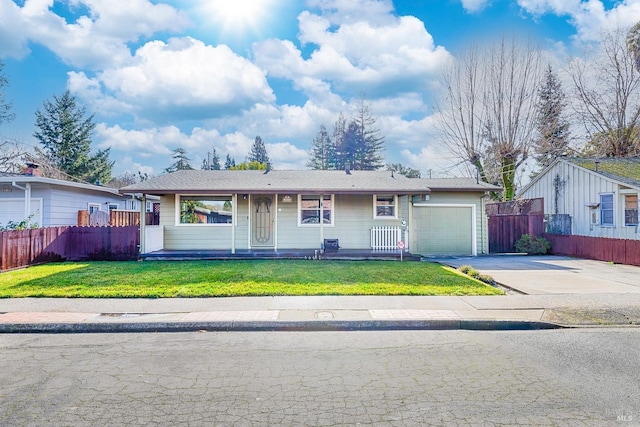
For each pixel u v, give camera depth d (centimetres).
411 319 639
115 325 618
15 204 1585
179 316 657
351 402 354
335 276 994
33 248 1226
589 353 496
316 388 387
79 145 4194
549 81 2594
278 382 404
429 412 332
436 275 1019
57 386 393
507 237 1773
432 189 1612
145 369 445
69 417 325
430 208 1666
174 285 881
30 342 557
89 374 428
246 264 1218
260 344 546
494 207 2156
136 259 1391
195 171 1736
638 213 1580
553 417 322
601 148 2766
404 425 310
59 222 1623
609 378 411
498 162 2419
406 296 801
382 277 987
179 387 391
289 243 1544
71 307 713
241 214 1529
